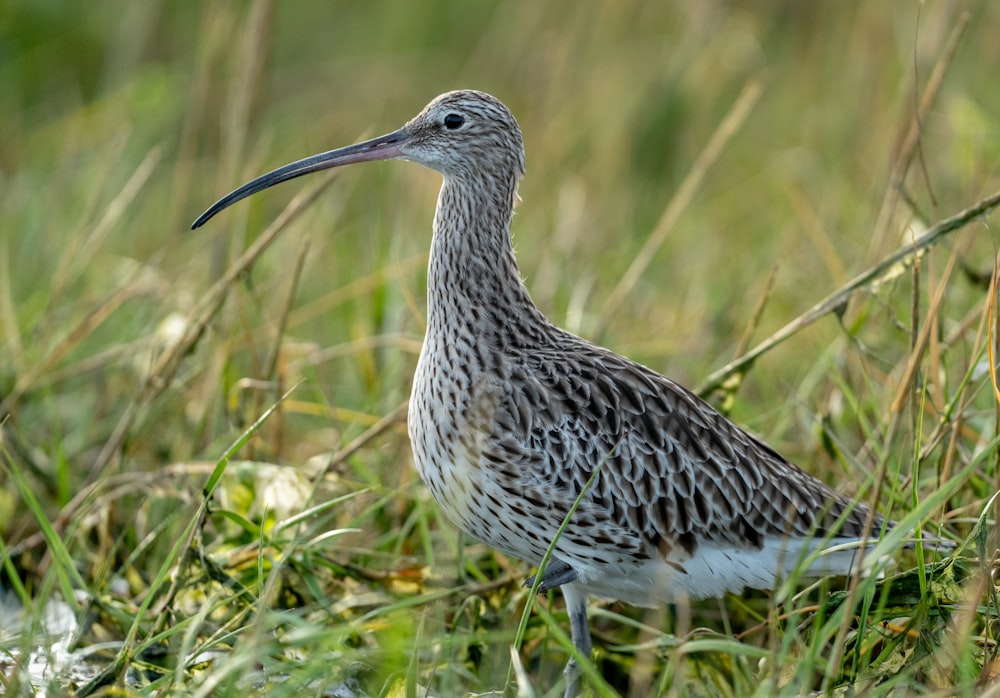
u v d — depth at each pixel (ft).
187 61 71.00
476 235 34.68
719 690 33.35
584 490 30.14
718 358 46.93
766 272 53.21
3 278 47.88
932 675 29.53
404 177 59.11
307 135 63.41
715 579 34.22
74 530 36.94
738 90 71.61
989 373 33.81
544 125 64.39
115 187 58.65
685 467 33.35
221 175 49.83
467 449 32.86
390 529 39.42
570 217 57.06
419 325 44.65
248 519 36.70
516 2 73.31
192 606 34.73
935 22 49.88
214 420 42.32
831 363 40.32
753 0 75.31
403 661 30.94
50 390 44.11
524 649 35.58
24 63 72.79
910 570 30.91
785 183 60.64
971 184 46.09
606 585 34.27
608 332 46.52
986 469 35.17
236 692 28.91
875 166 56.29
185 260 55.47
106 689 30.53
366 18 80.38
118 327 48.44
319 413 42.27
